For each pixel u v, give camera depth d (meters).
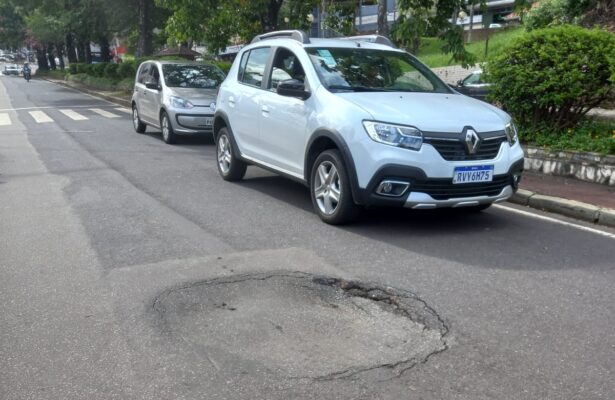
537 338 3.94
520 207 7.46
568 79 8.56
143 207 7.39
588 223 6.78
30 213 7.16
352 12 16.25
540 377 3.48
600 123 9.40
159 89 13.45
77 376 3.52
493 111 6.46
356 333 4.02
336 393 3.31
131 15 29.22
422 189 5.79
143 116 14.71
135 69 28.22
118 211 7.20
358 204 6.11
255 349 3.80
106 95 28.83
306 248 5.73
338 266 5.25
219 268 5.21
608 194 7.56
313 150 6.65
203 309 4.40
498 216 7.00
